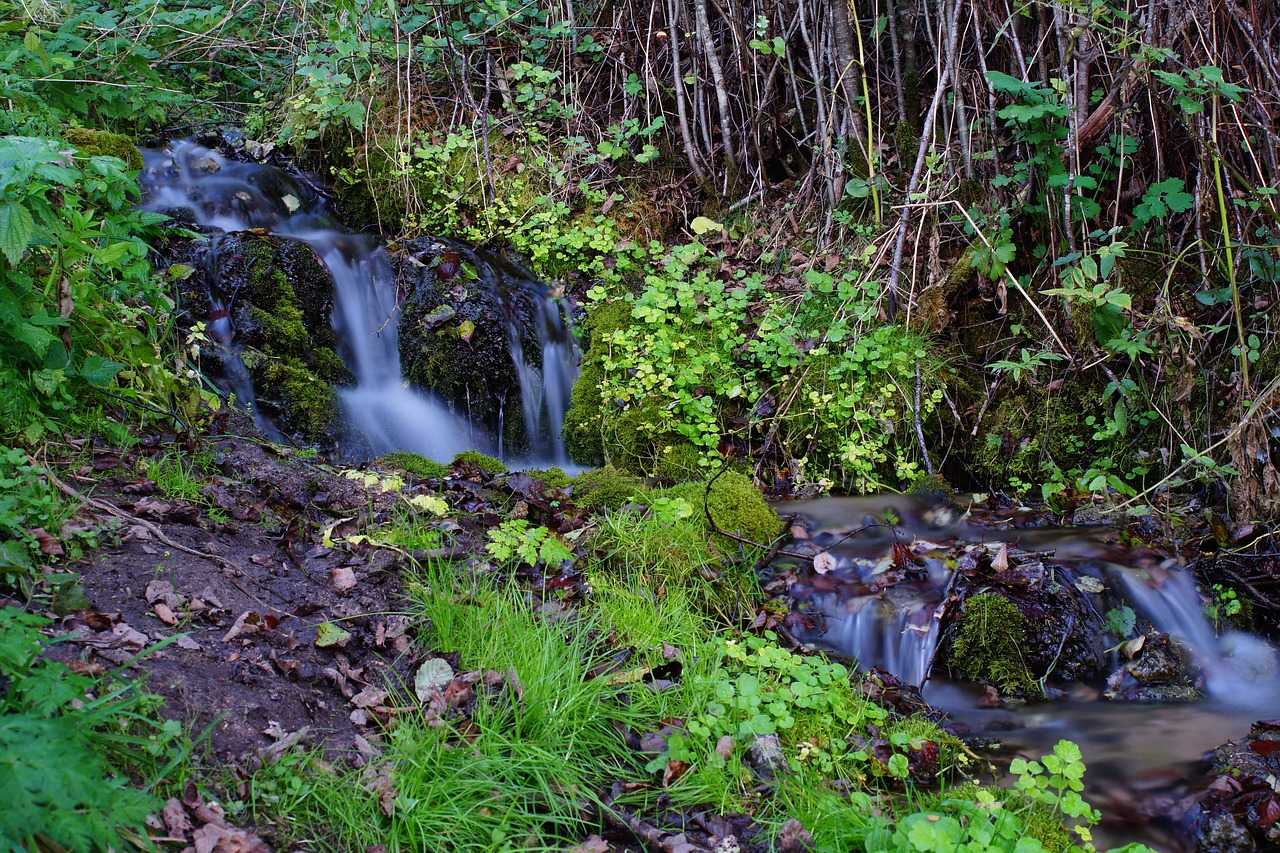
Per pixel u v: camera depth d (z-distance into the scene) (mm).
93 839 1861
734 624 3875
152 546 3211
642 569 3924
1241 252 5047
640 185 6965
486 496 4551
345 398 5418
